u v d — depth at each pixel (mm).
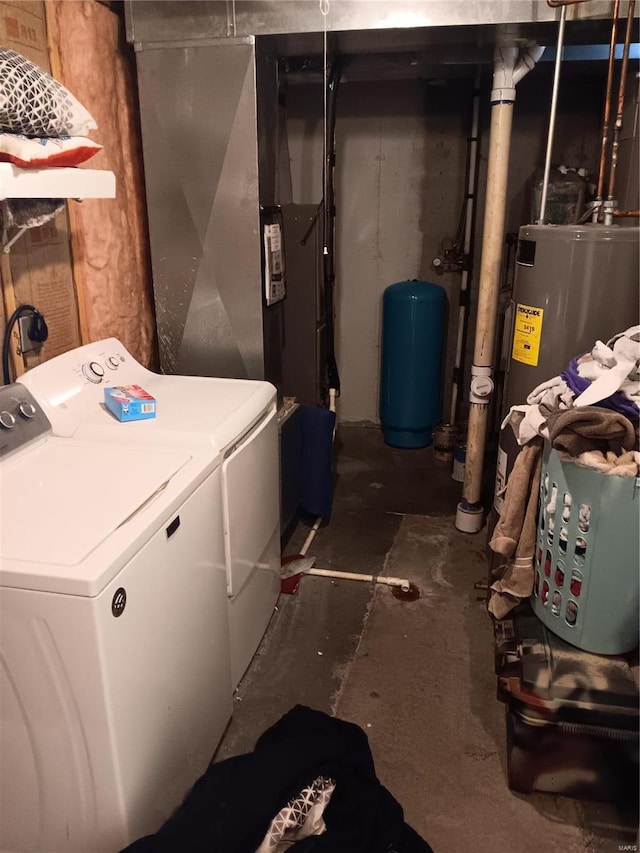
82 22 2029
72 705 1162
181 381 2195
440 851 1508
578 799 1642
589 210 2309
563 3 1949
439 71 3078
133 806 1271
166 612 1356
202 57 2176
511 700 1614
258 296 2391
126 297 2412
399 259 3818
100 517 1270
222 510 1696
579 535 1607
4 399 1596
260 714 1896
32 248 1847
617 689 1563
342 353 4059
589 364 1735
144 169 2383
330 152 2938
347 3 2064
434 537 2850
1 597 1114
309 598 2434
